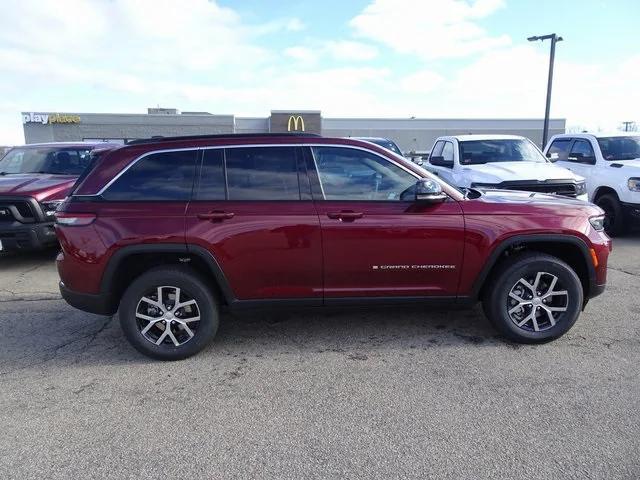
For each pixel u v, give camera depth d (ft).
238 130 131.54
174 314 12.91
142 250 12.39
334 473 8.38
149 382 11.84
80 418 10.26
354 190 12.93
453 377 11.71
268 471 8.46
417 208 12.80
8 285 20.38
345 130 144.46
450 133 147.02
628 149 29.99
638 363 12.25
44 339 14.69
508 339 13.70
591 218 13.37
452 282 13.15
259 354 13.30
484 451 8.87
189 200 12.67
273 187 12.82
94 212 12.54
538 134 149.28
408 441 9.23
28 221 21.76
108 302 12.78
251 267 12.67
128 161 12.89
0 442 9.45
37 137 115.65
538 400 10.57
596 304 16.67
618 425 9.57
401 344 13.73
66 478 8.38
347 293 13.09
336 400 10.79
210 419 10.13
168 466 8.65
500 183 24.17
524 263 13.01
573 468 8.36
